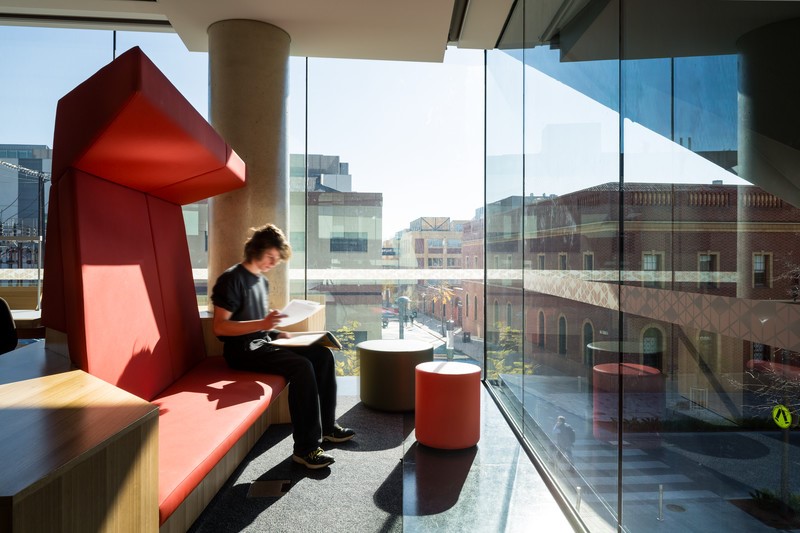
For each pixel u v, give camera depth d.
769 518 1.25
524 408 3.79
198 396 2.56
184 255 3.34
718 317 1.43
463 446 3.48
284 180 4.46
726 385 1.40
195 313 3.39
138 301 2.56
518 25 4.17
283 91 4.45
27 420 1.32
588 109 2.54
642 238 1.92
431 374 3.49
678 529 1.66
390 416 4.24
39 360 2.11
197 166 2.67
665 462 1.72
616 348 2.16
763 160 1.25
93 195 2.31
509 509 2.64
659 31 1.78
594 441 2.43
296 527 2.43
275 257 3.27
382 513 2.58
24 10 4.64
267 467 3.15
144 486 1.38
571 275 2.78
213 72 4.30
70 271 2.13
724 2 1.41
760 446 1.26
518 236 4.07
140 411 1.40
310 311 3.07
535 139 3.56
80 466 1.11
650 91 1.85
